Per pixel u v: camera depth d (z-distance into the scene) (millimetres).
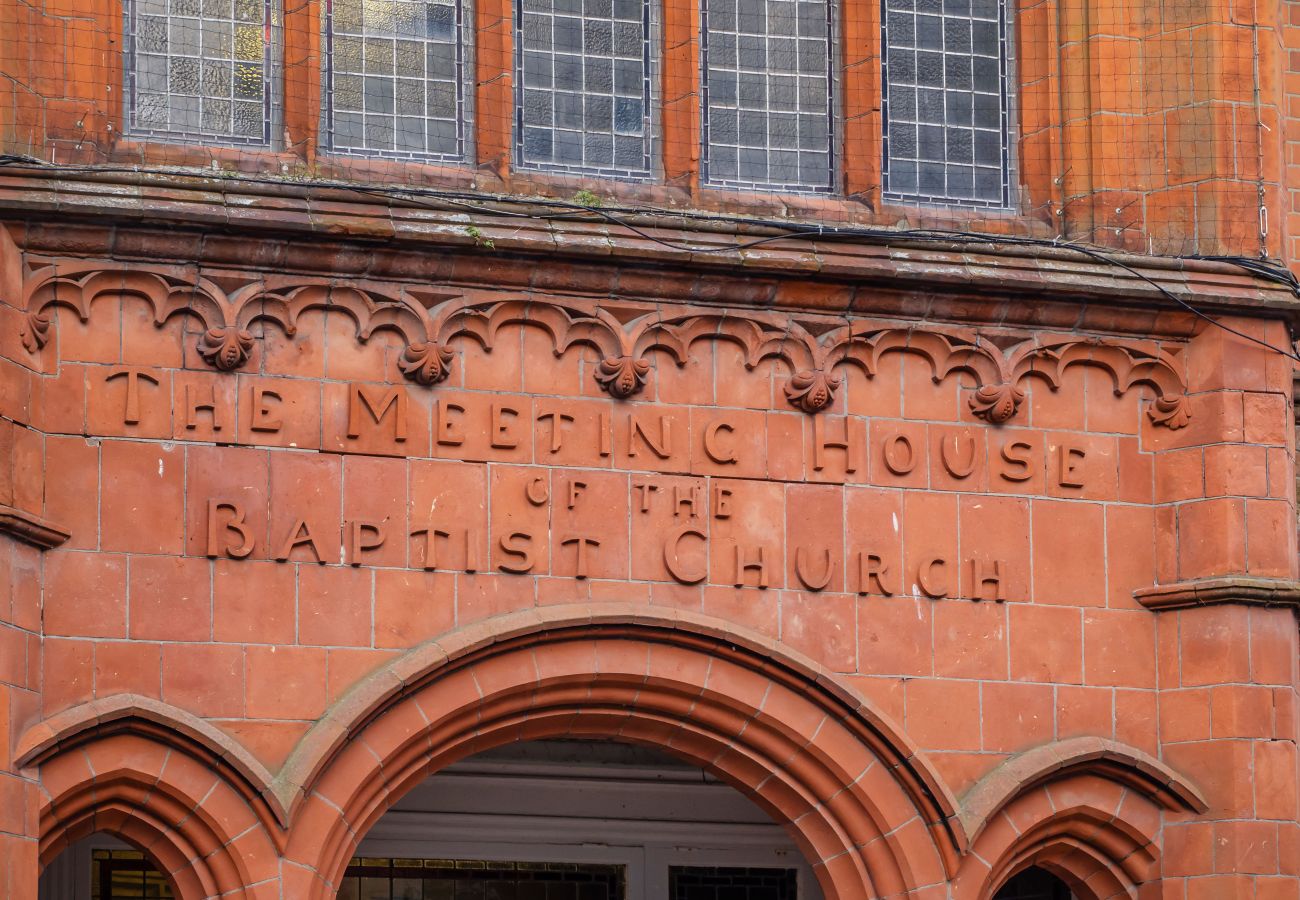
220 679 17047
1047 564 18828
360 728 17234
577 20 18938
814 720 18109
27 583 16641
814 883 22562
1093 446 19062
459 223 17641
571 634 17656
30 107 17203
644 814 22328
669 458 18156
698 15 19062
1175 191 19312
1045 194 19516
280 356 17500
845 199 19172
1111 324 19031
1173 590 18844
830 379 18469
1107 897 19000
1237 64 19422
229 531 17203
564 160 18734
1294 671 18969
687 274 18109
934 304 18656
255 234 17266
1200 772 18688
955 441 18750
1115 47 19484
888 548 18484
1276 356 19234
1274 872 18453
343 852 17234
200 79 18047
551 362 18047
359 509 17500
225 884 16891
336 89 18359
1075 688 18719
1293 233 20188
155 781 16781
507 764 21984
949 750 18359
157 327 17250
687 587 18062
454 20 18703
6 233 16812
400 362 17719
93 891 20750
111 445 17078
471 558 17625
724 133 19125
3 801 16156
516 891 22062
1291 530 19031
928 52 19641
